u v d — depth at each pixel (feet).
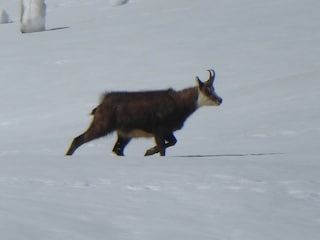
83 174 105.19
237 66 277.23
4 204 79.92
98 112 140.05
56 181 99.81
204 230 75.46
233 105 218.38
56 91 264.72
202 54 302.04
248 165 115.75
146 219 78.18
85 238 66.85
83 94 256.73
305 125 180.86
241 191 95.45
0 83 284.20
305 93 218.79
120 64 298.97
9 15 533.55
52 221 72.23
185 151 156.56
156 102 137.90
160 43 332.19
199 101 139.85
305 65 268.62
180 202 88.48
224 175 105.40
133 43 337.52
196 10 424.05
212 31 349.61
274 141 165.27
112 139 182.91
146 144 175.73
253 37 326.24
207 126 193.06
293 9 387.96
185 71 277.03
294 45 303.48
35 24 419.95
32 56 328.08
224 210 85.35
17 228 67.05
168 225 76.23
